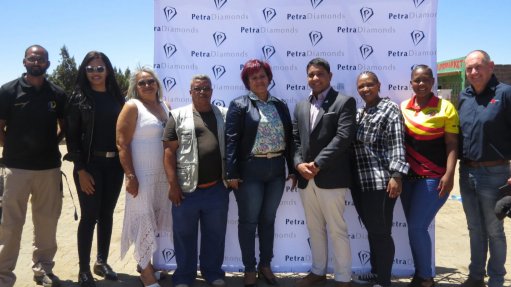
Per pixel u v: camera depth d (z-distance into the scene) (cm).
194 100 394
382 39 446
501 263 388
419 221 388
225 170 391
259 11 452
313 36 450
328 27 448
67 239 584
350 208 461
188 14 455
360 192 388
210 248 419
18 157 398
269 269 423
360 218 424
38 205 420
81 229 402
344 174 382
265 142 386
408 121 392
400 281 441
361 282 434
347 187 386
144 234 390
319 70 381
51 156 415
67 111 395
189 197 393
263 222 411
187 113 393
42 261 429
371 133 381
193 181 387
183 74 459
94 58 399
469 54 381
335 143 369
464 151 388
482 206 385
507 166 371
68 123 394
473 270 409
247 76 398
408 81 446
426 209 385
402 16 443
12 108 394
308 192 397
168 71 458
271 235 414
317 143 380
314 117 387
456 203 796
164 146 390
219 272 426
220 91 459
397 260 457
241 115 390
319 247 416
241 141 392
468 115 384
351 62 448
